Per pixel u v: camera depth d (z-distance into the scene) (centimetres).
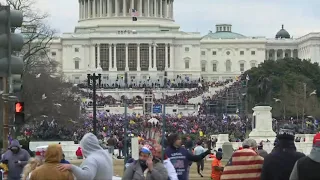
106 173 2802
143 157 2973
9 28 2869
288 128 2770
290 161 2705
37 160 3130
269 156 2744
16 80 3666
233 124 18275
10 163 3897
